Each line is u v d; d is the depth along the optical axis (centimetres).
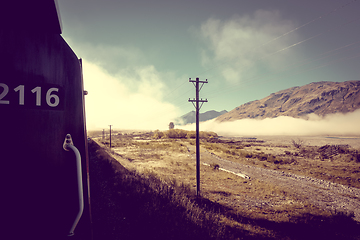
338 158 2375
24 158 155
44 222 160
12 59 153
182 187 1160
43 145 164
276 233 711
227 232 654
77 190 168
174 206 738
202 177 1652
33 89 161
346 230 746
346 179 1578
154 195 809
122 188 853
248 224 778
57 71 179
